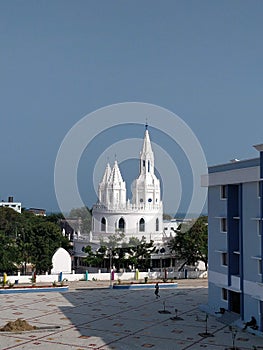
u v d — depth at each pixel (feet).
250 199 123.95
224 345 105.40
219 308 137.90
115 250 232.32
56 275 209.15
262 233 116.06
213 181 139.74
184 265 240.32
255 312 119.75
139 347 103.50
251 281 121.70
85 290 186.60
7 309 147.13
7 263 223.51
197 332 117.29
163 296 172.14
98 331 118.32
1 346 103.96
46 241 240.53
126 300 163.43
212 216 143.33
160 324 126.41
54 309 147.23
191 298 167.53
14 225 352.49
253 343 106.73
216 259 140.56
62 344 105.70
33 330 117.70
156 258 243.19
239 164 127.13
